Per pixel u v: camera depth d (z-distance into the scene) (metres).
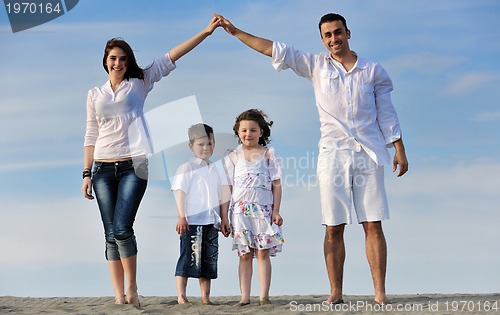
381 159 5.84
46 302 6.77
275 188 6.11
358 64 5.87
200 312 5.56
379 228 5.88
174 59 6.13
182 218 6.21
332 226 5.91
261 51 6.04
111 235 5.99
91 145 6.05
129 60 5.97
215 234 6.32
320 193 5.91
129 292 5.94
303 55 5.98
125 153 5.90
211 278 6.31
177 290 6.31
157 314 5.47
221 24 6.13
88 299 6.98
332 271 5.95
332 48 5.88
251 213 6.04
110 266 6.07
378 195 5.84
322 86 5.89
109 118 5.91
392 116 5.91
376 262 5.88
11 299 7.06
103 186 5.93
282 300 6.57
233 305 6.07
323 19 5.89
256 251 6.09
